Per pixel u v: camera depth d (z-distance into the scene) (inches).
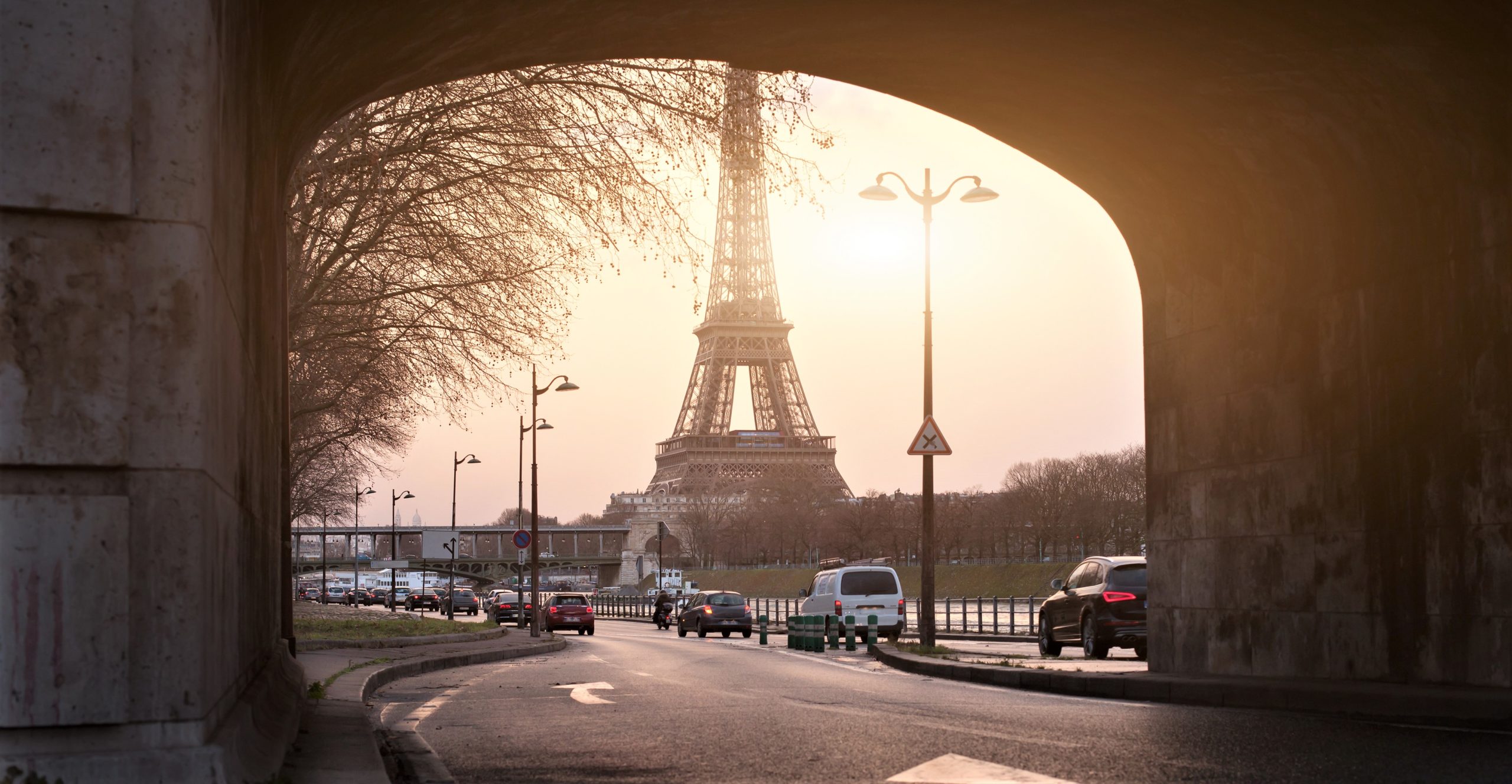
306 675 698.2
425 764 391.5
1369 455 580.1
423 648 1291.8
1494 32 466.9
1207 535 700.0
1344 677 594.2
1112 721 492.7
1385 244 570.6
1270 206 645.3
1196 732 450.6
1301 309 626.5
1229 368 683.4
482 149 972.6
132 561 215.9
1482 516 515.2
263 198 416.2
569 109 890.7
